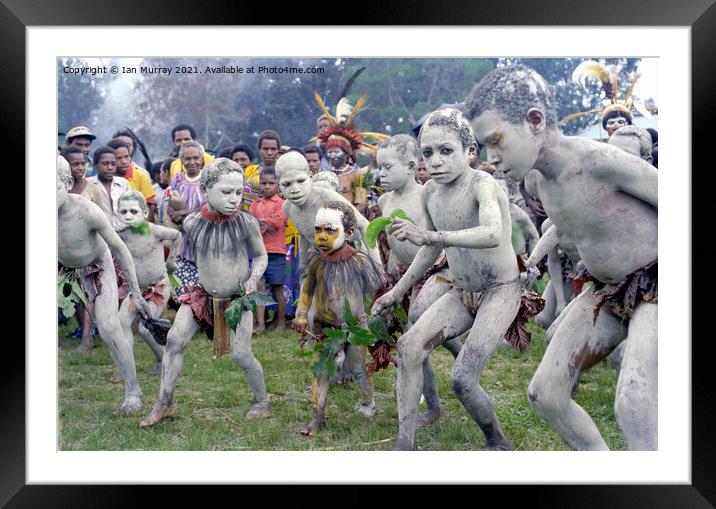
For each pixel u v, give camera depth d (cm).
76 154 659
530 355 636
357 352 475
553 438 439
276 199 745
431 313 397
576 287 436
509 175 344
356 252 460
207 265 471
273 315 812
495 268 387
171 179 762
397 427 466
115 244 479
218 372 600
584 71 825
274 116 1233
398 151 532
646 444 311
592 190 338
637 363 318
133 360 506
